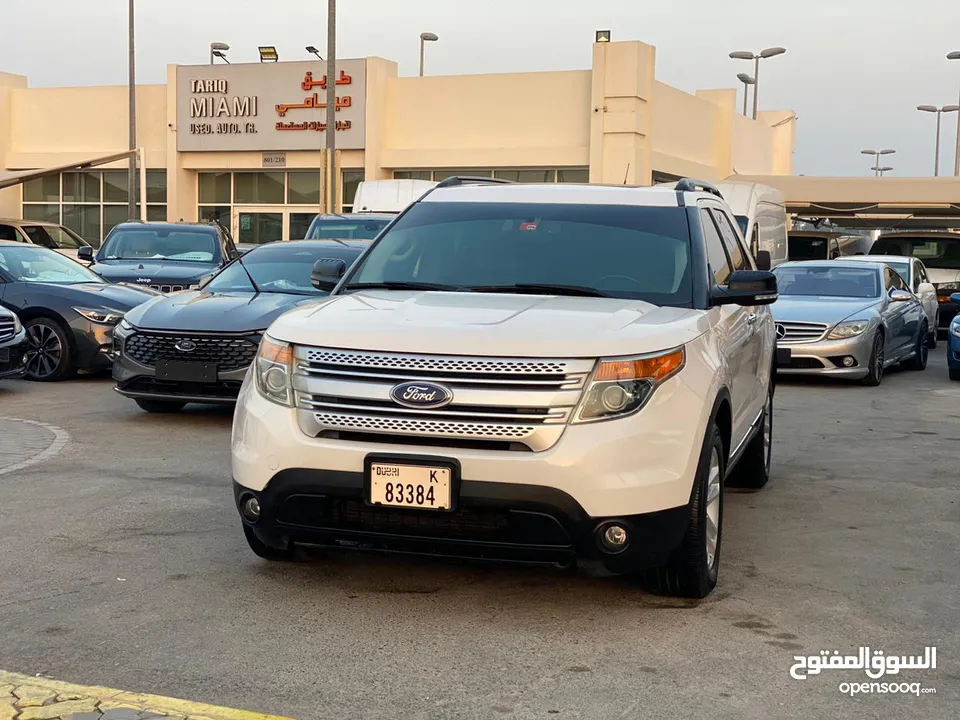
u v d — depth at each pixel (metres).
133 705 3.73
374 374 4.55
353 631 4.52
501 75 30.78
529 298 5.31
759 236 20.98
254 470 4.71
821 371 13.54
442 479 4.41
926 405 12.03
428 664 4.17
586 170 30.31
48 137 35.41
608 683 4.02
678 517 4.56
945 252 24.28
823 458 8.72
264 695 3.86
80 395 11.43
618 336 4.60
